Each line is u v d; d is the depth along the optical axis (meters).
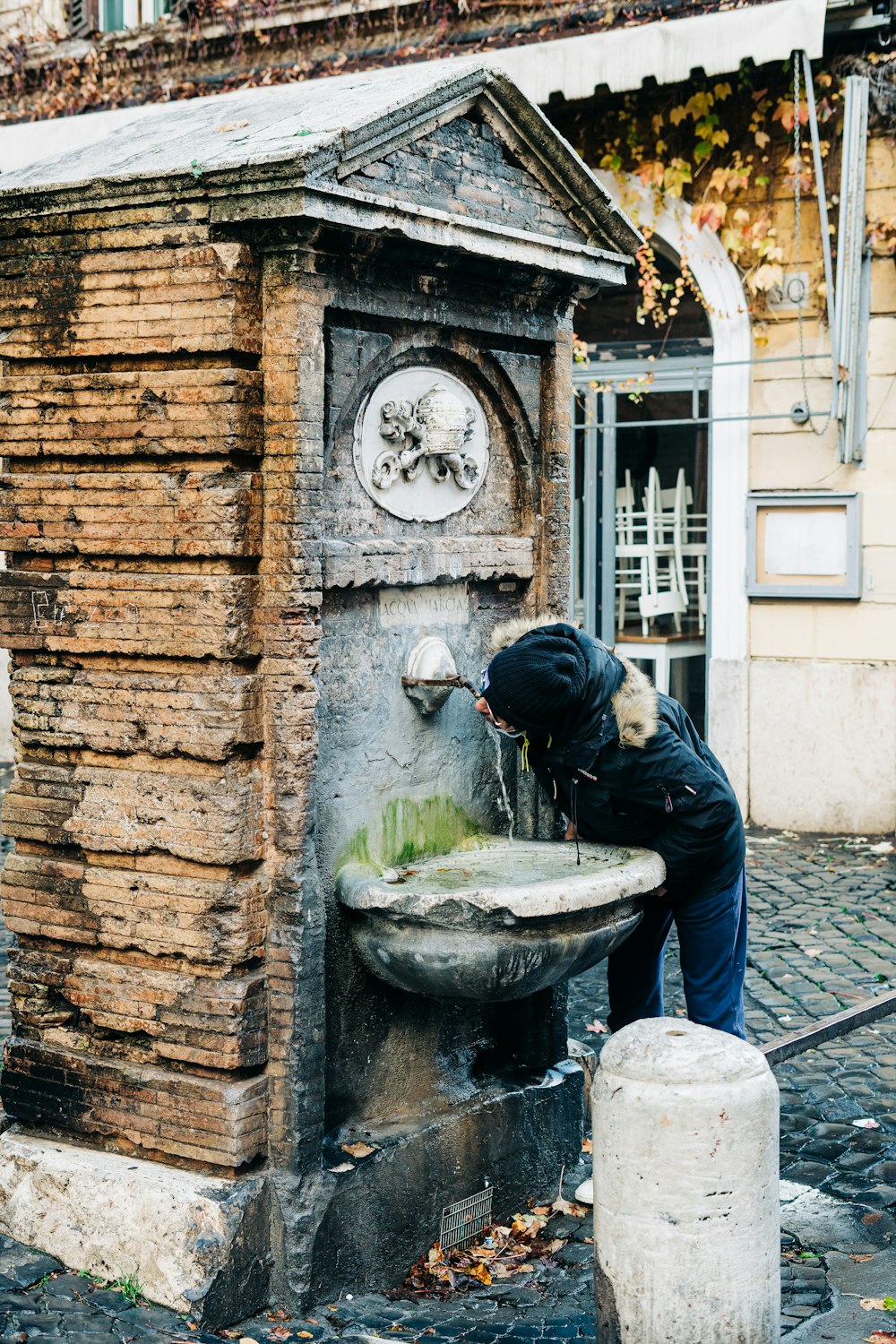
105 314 3.73
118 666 3.81
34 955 4.01
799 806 9.65
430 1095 4.29
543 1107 4.51
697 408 10.02
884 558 9.33
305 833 3.71
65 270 3.79
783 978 6.70
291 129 3.70
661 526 10.20
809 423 9.47
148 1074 3.81
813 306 9.48
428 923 3.75
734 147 9.61
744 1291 3.17
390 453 4.04
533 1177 4.48
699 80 9.44
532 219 4.36
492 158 4.20
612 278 4.64
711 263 9.69
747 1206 3.16
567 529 4.77
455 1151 4.17
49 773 3.94
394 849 4.18
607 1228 3.24
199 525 3.64
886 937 7.30
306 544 3.65
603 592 10.44
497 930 3.70
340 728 3.94
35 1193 3.86
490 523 4.56
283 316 3.60
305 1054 3.73
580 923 3.86
